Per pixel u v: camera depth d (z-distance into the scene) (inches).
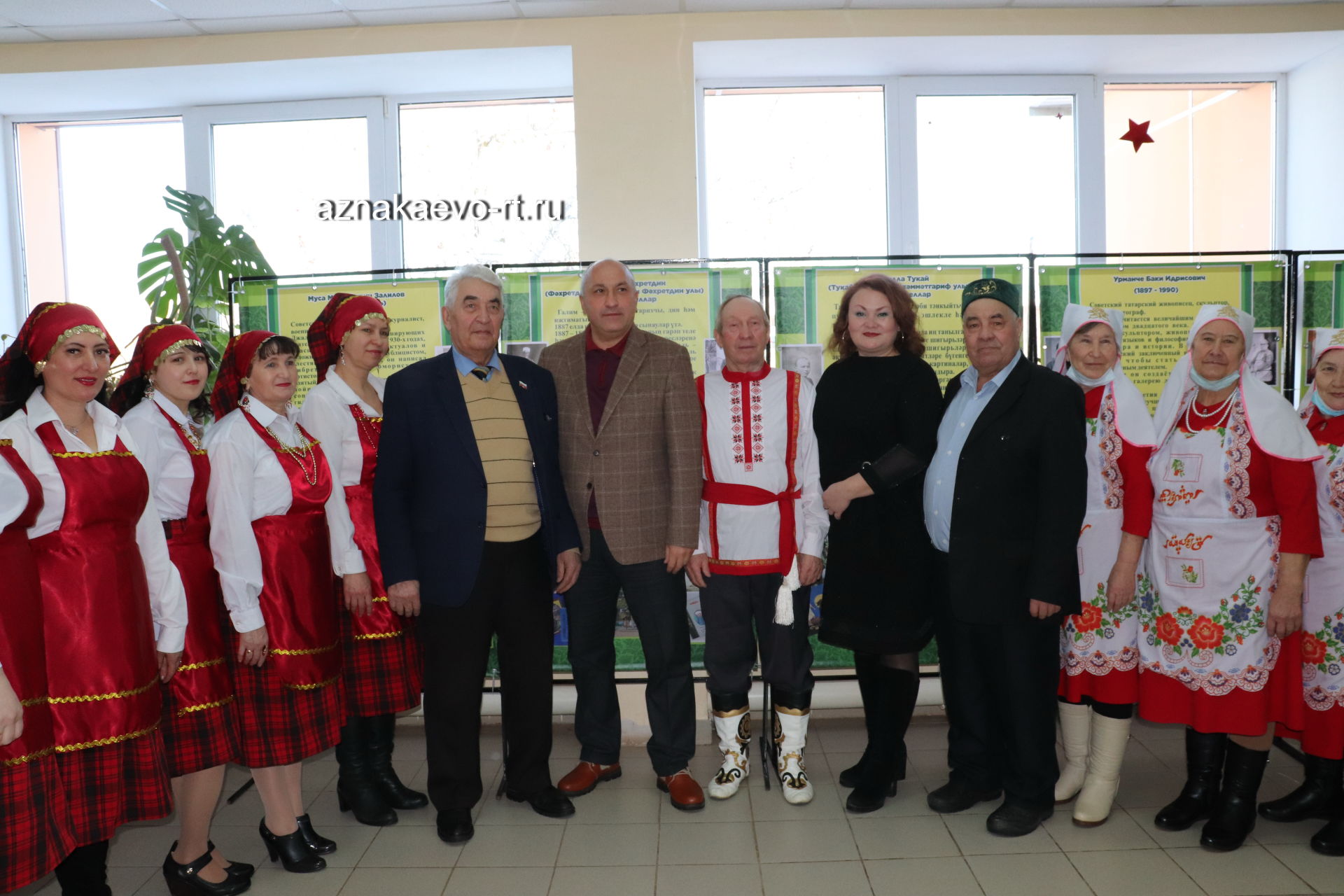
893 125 157.9
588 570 104.7
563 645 132.6
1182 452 92.0
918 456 96.7
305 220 163.3
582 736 111.0
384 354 102.3
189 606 82.2
